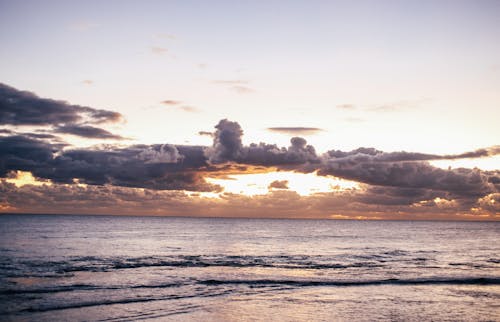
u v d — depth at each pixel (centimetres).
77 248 5662
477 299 2544
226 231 12656
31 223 16062
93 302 2317
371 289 2817
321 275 3403
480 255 5453
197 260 4459
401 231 15050
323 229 15975
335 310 2234
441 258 4997
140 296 2494
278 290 2747
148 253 5197
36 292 2573
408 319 2083
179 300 2403
